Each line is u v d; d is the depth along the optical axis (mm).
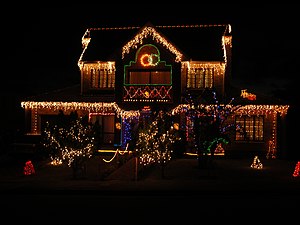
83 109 32688
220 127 23906
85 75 33344
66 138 21062
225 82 31922
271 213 12156
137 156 21578
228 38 32438
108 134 32344
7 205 13930
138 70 31703
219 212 12359
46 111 33062
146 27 31516
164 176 21406
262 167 24938
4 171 24047
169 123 21859
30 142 29375
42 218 11539
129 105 31453
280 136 30562
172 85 31078
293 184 18453
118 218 11484
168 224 10688
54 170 24203
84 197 16016
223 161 28266
